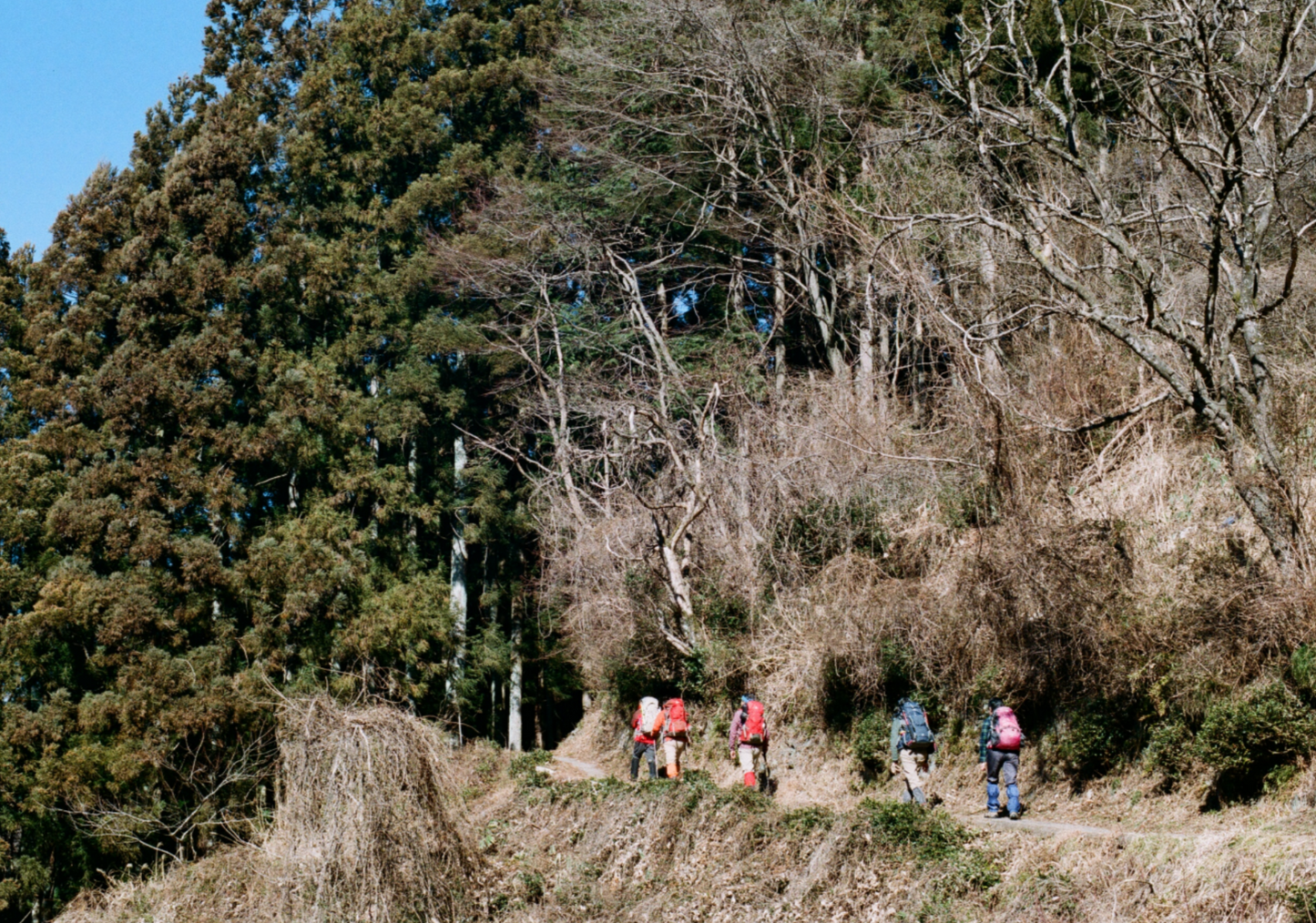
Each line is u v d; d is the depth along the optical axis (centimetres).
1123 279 1745
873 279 2016
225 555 2812
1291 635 1106
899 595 1652
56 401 2761
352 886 1220
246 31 3584
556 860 1529
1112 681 1291
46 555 2577
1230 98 1228
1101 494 1592
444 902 1288
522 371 3228
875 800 1290
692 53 2539
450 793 1347
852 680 1634
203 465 2783
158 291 2864
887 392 2198
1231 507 1423
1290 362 1556
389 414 3103
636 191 2744
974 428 1614
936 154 1917
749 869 1280
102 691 2473
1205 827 1042
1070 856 1002
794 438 2098
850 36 2700
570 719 4019
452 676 3011
